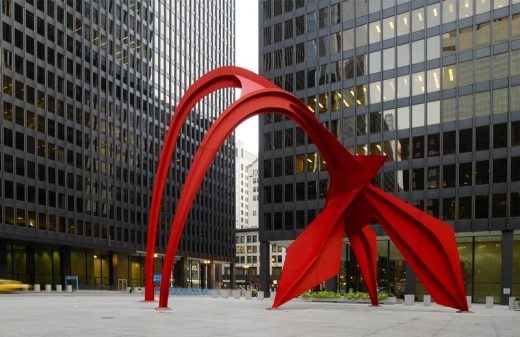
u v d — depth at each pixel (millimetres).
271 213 59531
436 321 20328
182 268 107875
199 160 22672
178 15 111750
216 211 122062
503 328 17297
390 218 26781
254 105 24641
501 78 46688
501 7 47188
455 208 47844
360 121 54469
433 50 50594
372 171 26703
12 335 12445
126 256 93688
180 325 15867
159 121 102250
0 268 64625
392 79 52812
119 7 91625
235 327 15484
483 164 46906
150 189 97562
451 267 26422
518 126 45531
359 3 55750
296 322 17859
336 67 56812
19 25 68500
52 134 73250
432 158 49656
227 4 137250
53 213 71812
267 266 59219
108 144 85875
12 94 66438
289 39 60594
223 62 133125
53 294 56969
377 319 20438
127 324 15930
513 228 44781
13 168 65562
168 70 106688
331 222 26203
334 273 26125
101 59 85688
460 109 48594
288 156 59188
